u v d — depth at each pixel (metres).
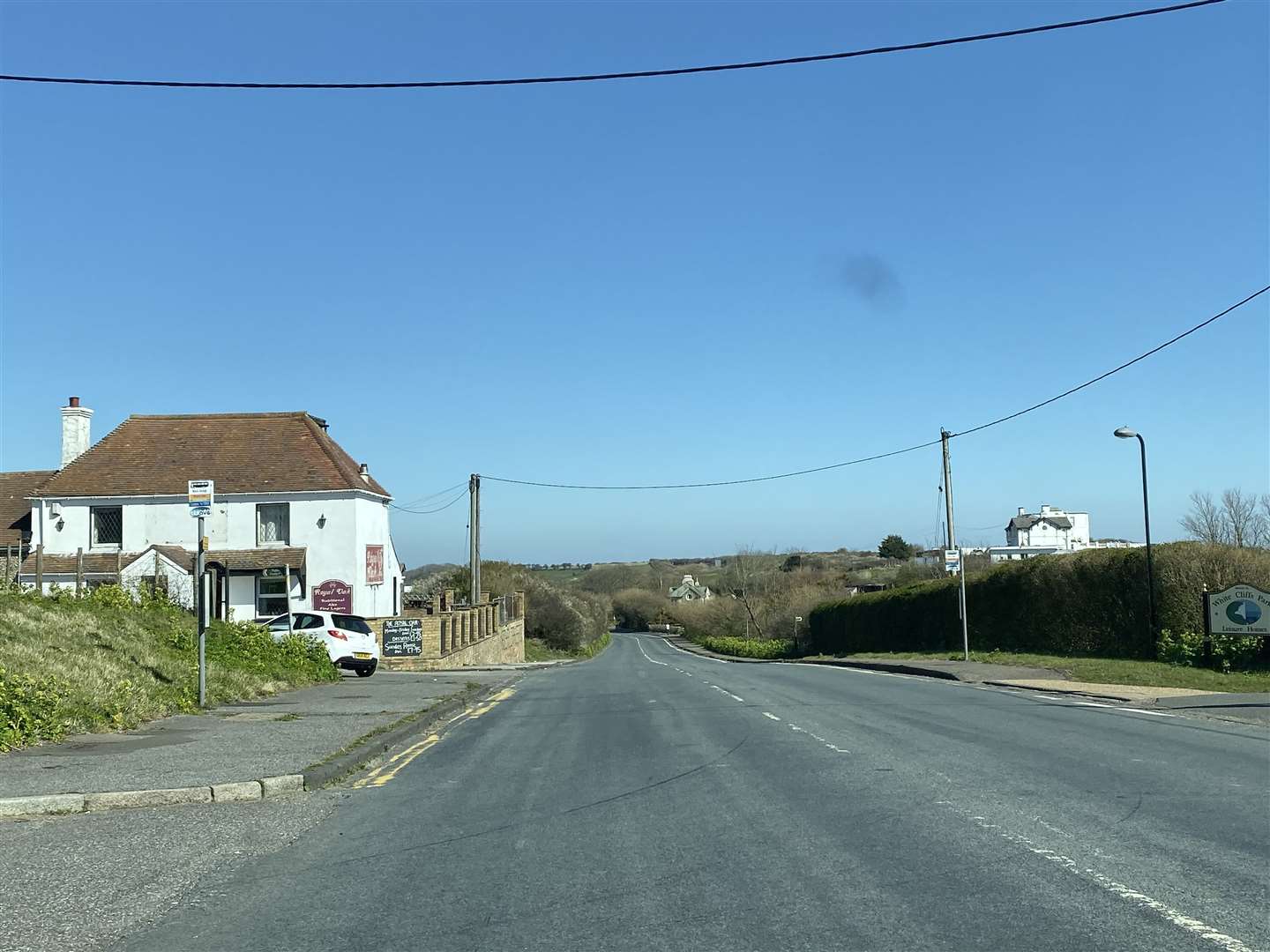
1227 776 11.03
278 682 22.39
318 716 16.77
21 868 7.68
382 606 46.97
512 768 12.36
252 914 6.57
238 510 42.97
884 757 12.60
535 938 6.07
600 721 17.38
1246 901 6.56
